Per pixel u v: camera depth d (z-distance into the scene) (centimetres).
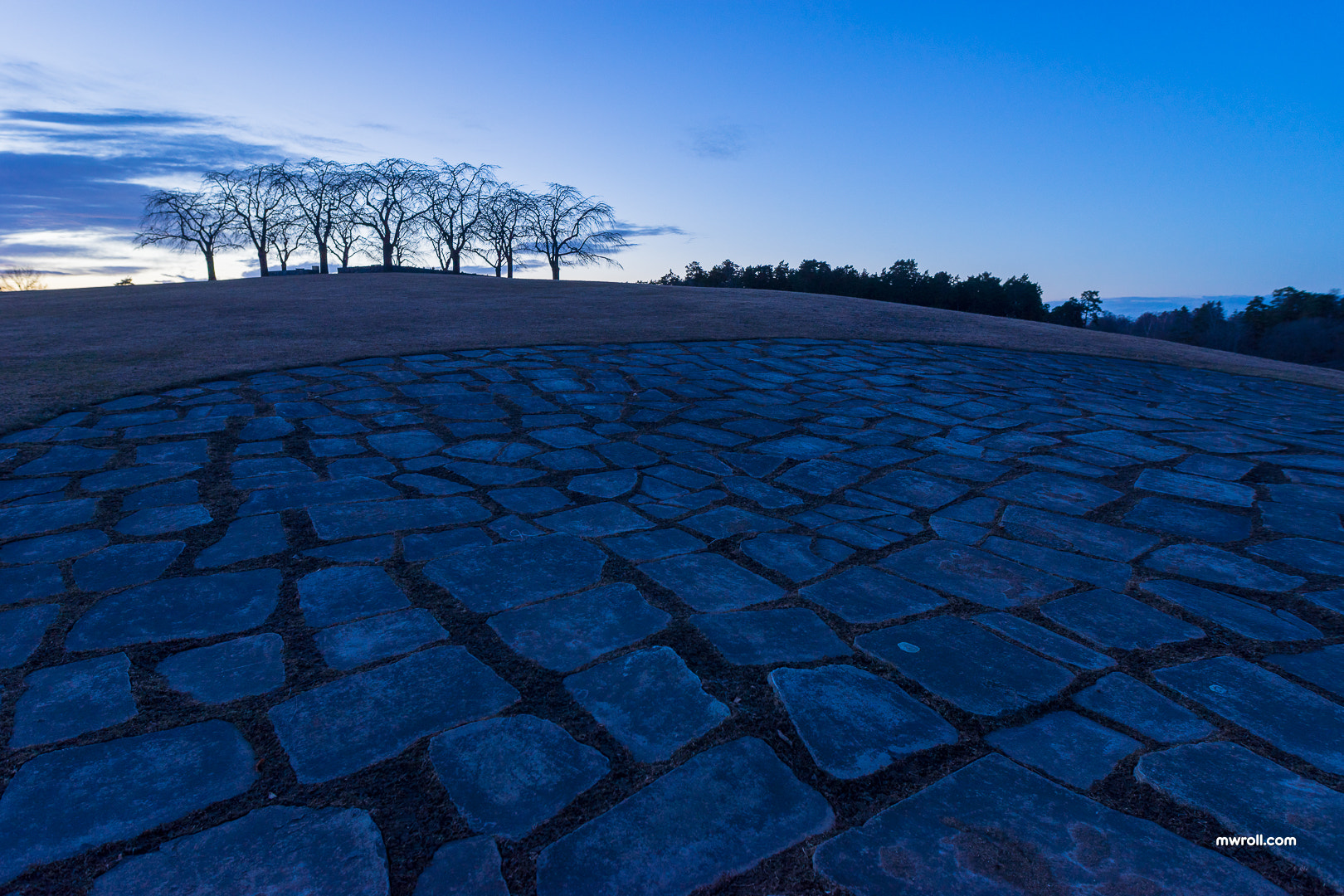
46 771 166
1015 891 137
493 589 266
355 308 1299
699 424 565
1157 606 261
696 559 300
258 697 197
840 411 625
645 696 200
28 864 141
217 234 3803
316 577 272
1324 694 205
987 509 374
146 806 157
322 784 164
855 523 351
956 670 215
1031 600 265
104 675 205
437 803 159
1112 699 201
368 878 140
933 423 581
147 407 545
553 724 187
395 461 439
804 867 144
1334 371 1196
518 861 144
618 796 162
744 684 207
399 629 235
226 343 855
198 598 254
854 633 238
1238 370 1042
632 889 138
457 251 3938
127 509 343
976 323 1380
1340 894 136
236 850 145
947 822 155
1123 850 147
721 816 157
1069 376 885
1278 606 262
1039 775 170
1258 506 379
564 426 543
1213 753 178
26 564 279
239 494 368
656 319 1211
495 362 786
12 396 552
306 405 570
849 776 170
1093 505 380
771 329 1143
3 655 214
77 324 1044
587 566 289
